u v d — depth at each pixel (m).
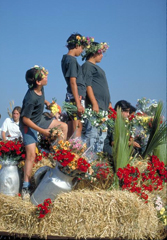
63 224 3.95
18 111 7.33
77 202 3.96
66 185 4.16
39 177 4.49
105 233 3.97
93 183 4.52
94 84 5.63
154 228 4.29
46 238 3.92
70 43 5.50
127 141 4.81
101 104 5.59
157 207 4.48
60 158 4.04
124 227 4.03
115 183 4.51
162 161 5.41
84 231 3.94
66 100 5.50
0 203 4.20
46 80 4.62
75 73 5.31
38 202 4.20
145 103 6.55
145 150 5.38
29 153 4.60
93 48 5.61
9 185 4.56
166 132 5.24
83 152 4.38
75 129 5.34
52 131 4.61
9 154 4.66
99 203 3.99
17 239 4.03
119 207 4.03
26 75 4.62
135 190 4.43
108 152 5.10
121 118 4.81
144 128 5.94
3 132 7.32
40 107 4.73
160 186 4.86
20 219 4.05
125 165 4.66
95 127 5.26
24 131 4.66
